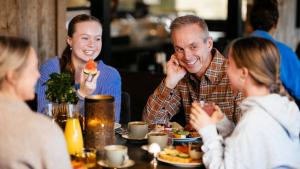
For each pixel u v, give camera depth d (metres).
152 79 4.03
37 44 4.25
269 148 2.06
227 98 2.82
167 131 2.61
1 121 1.85
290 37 5.86
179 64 2.84
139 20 8.54
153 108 2.91
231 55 2.17
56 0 4.34
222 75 2.81
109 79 3.10
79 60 3.09
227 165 2.06
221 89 2.82
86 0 4.94
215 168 2.10
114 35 7.95
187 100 2.94
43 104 3.05
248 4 5.49
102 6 4.79
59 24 4.37
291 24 5.84
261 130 2.06
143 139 2.56
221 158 2.11
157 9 9.08
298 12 5.95
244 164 2.05
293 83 3.82
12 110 1.86
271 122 2.08
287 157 2.08
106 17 4.84
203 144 2.20
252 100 2.12
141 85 4.07
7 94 1.92
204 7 8.95
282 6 5.57
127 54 7.91
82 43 3.04
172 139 2.57
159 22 8.52
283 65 3.82
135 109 4.08
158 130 2.62
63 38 4.42
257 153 2.05
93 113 2.34
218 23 6.04
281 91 2.18
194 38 2.72
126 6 8.54
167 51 5.57
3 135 1.84
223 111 2.85
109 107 2.35
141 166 2.21
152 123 2.90
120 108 3.14
